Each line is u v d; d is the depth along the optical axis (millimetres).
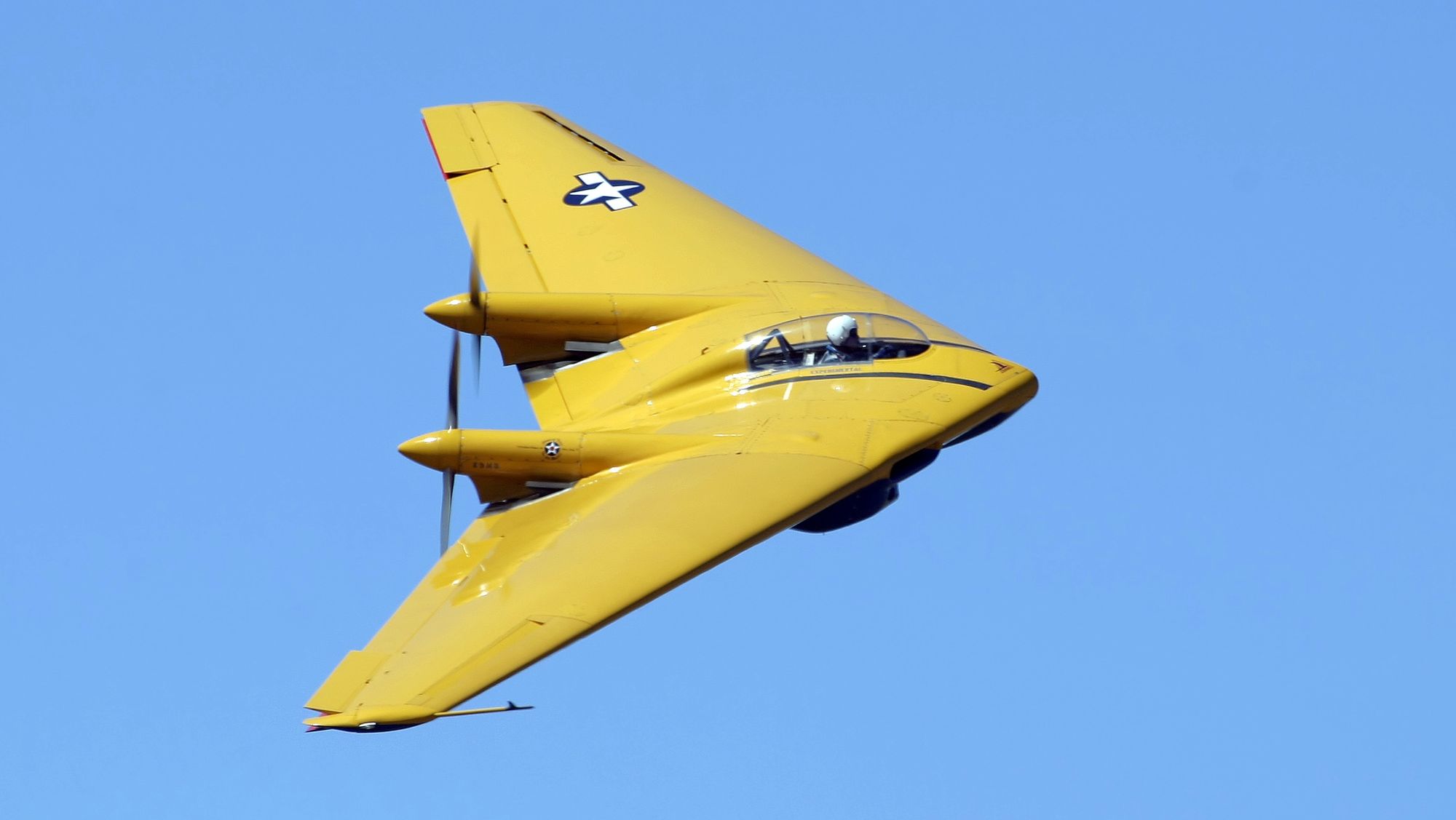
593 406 89438
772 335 88500
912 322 91812
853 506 81125
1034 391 87875
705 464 77812
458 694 61531
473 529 76875
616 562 69938
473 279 88938
